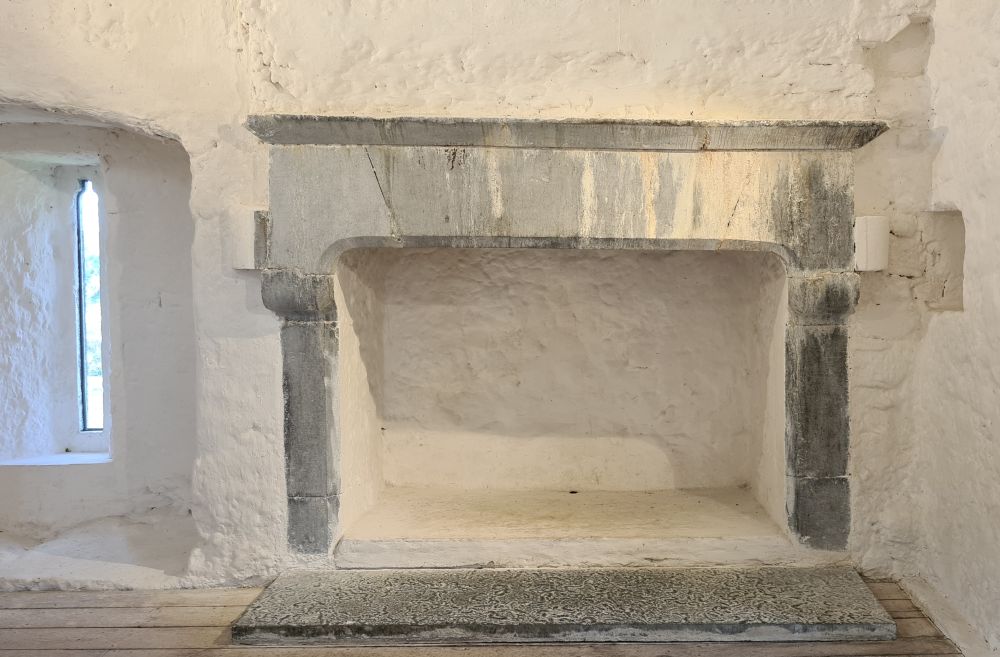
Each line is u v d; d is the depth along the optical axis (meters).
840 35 2.52
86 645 2.25
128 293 3.11
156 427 3.16
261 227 2.51
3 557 2.84
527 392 3.23
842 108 2.54
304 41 2.55
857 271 2.52
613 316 3.19
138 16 2.50
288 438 2.59
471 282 3.19
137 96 2.52
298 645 2.25
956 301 2.55
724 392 3.19
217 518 2.62
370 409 3.05
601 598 2.38
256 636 2.25
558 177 2.48
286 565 2.62
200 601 2.53
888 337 2.56
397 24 2.56
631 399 3.21
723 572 2.57
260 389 2.59
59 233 3.32
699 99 2.56
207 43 2.52
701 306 3.16
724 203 2.49
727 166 2.48
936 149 2.48
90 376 3.42
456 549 2.63
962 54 2.31
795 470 2.59
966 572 2.29
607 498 3.11
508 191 2.49
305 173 2.49
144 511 3.20
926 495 2.54
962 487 2.31
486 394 3.24
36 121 2.81
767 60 2.55
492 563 2.63
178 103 2.52
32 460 3.20
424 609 2.32
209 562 2.63
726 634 2.23
